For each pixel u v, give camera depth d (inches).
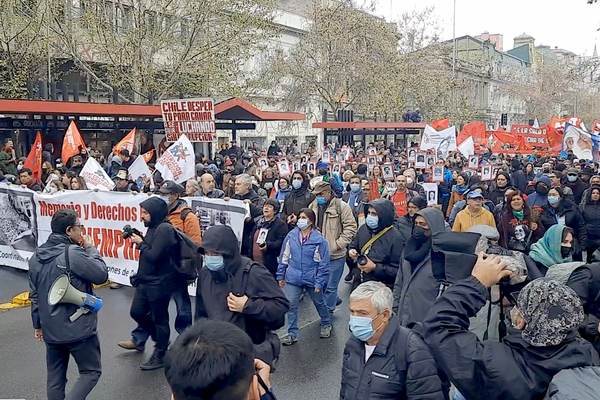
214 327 82.3
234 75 922.1
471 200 295.4
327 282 274.5
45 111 650.8
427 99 1721.2
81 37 861.8
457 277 114.9
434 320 111.3
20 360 259.3
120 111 713.0
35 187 433.7
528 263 177.9
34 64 835.4
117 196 373.7
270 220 309.1
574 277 151.2
